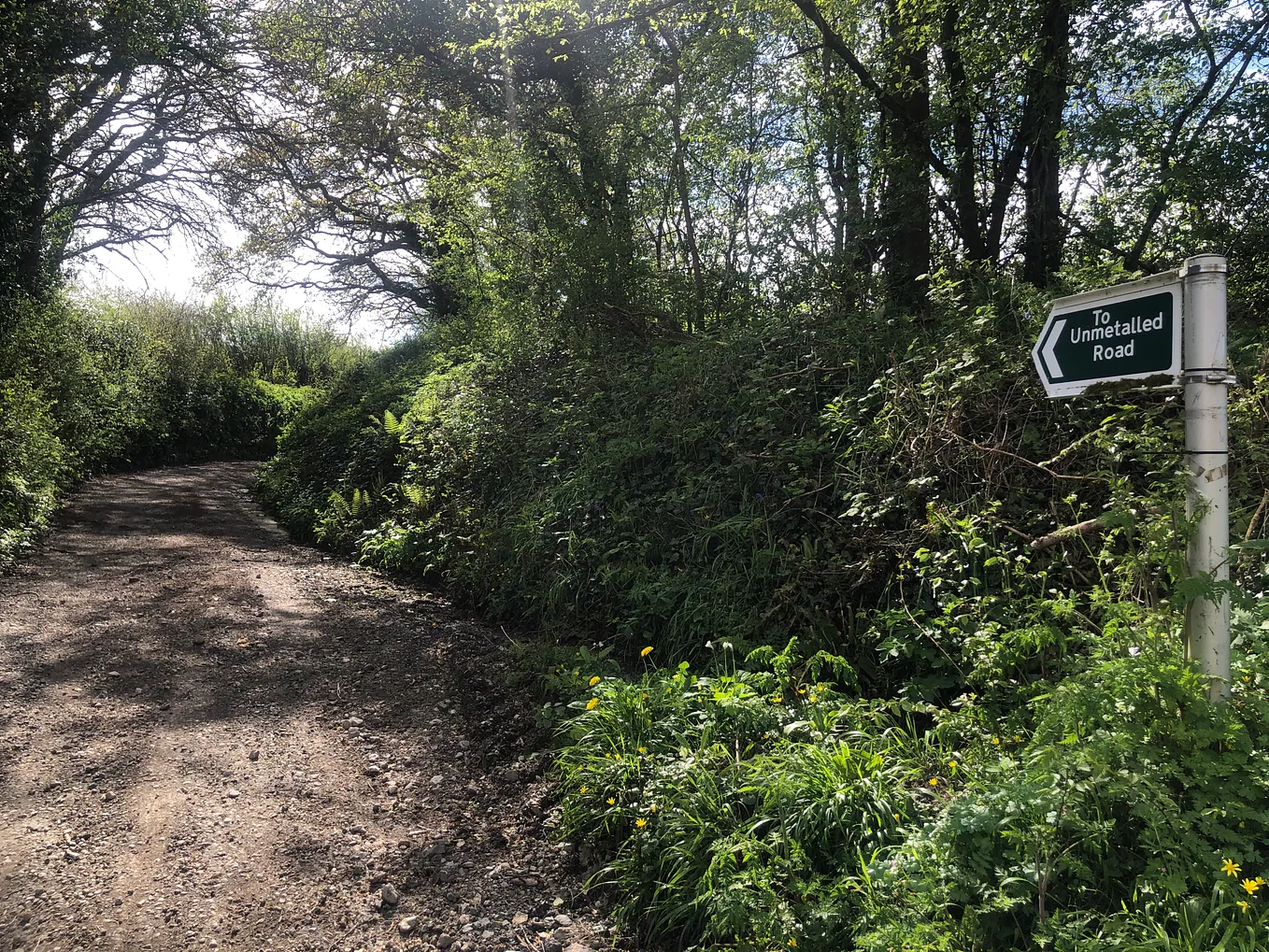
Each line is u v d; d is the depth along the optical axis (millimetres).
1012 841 2291
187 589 8023
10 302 13516
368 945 2834
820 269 7926
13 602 7262
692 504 5941
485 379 10844
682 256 10359
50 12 12945
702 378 6945
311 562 9805
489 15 11070
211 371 27016
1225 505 2273
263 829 3600
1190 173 6504
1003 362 4867
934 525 4215
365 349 35781
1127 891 2156
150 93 17250
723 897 2592
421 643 6270
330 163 17891
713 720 3609
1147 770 2184
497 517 8000
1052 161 7938
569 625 5965
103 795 3861
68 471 15133
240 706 5016
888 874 2428
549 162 11055
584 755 3742
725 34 9086
